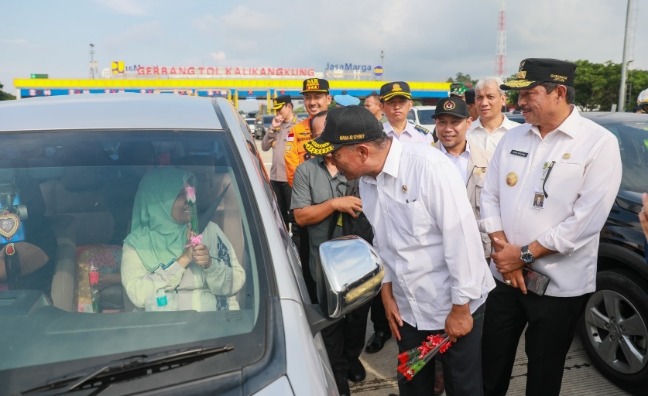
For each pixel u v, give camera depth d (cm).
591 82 3306
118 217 167
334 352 301
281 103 561
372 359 369
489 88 380
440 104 344
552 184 239
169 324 142
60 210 168
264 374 126
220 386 123
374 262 159
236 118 212
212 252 161
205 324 142
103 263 160
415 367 225
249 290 149
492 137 391
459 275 211
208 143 185
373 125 207
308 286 329
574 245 235
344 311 153
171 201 169
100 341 137
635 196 323
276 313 142
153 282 157
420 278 224
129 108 206
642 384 307
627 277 312
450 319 218
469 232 209
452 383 235
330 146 208
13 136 181
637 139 372
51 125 187
